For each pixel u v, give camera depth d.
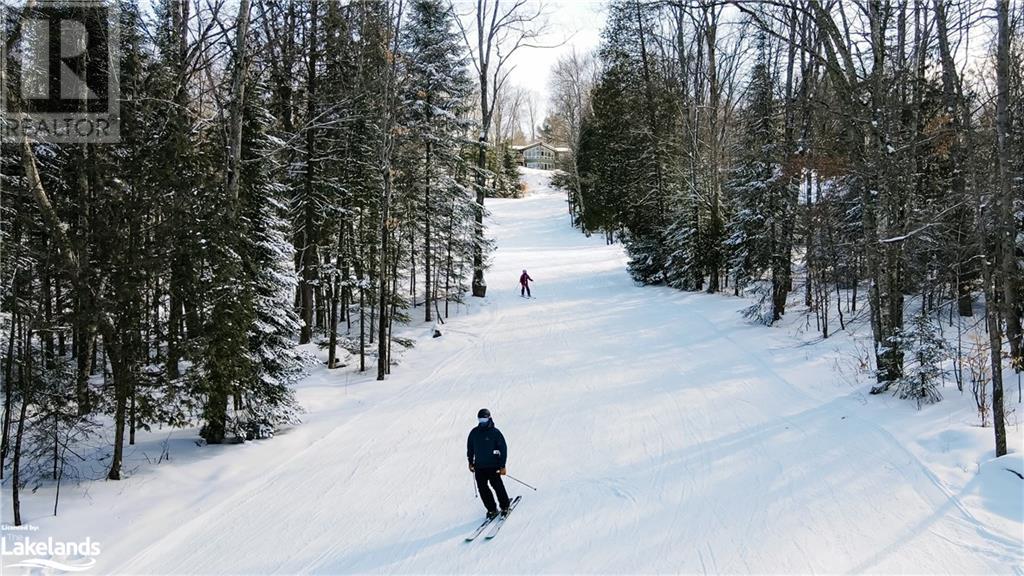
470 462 7.79
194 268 9.91
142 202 9.10
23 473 9.15
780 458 9.08
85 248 8.89
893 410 10.47
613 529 7.28
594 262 41.25
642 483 8.58
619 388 13.84
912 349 11.00
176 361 10.09
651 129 32.06
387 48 16.72
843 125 13.90
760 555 6.47
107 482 9.01
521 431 11.29
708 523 7.27
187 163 10.16
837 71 11.32
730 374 14.27
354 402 14.33
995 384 7.85
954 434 8.81
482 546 7.07
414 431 11.75
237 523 8.00
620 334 20.25
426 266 24.66
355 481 9.32
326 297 21.95
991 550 6.14
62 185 11.23
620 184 37.28
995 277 10.43
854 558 6.29
